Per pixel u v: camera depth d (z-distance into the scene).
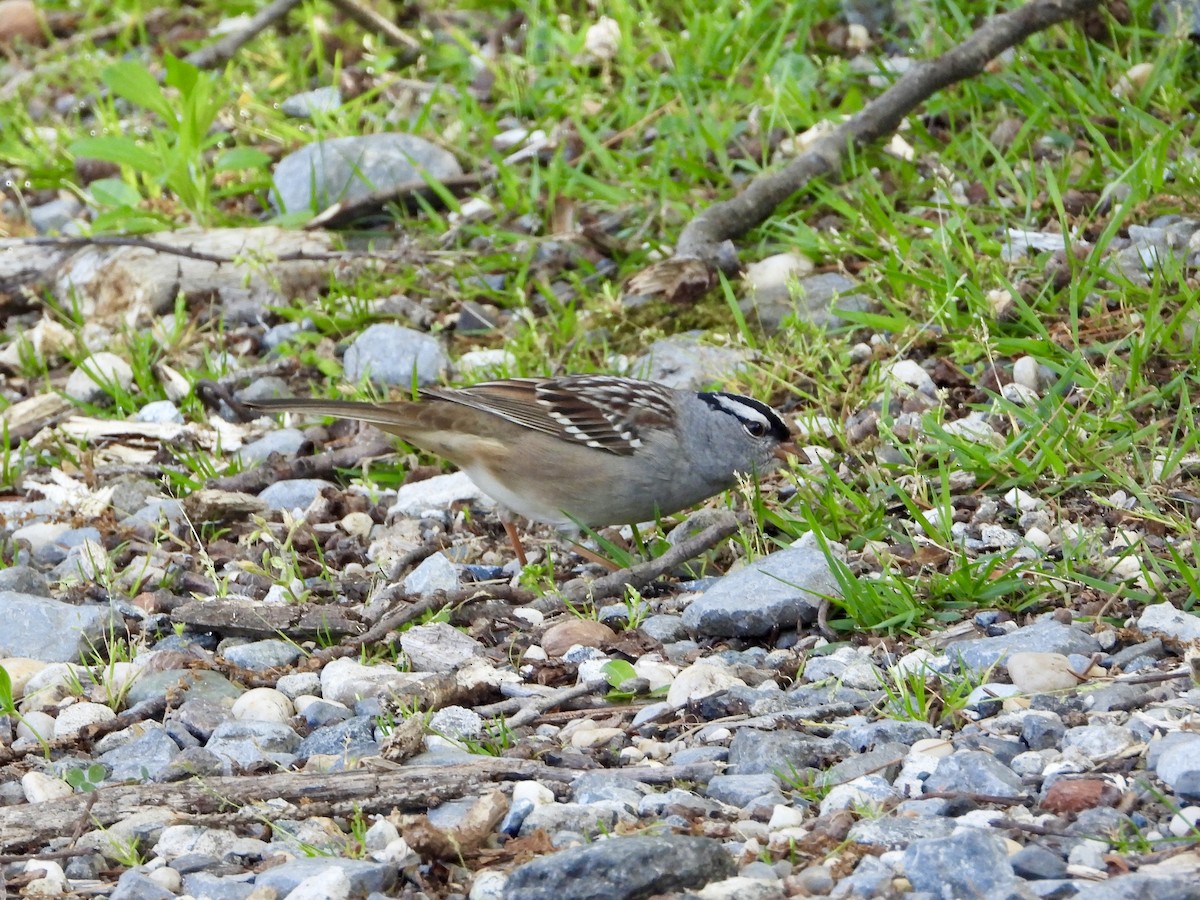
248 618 9.05
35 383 13.12
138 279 13.69
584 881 5.90
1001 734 7.20
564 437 9.59
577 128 14.88
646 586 9.58
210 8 19.05
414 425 9.77
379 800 6.98
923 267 12.05
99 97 16.94
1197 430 9.66
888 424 10.37
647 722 7.77
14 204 15.99
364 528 10.66
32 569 9.79
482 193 14.68
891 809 6.58
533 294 13.40
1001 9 15.27
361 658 8.73
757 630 8.59
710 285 12.58
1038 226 12.59
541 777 7.13
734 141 14.45
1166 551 8.88
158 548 10.33
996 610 8.56
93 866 6.66
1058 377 10.77
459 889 6.33
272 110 16.42
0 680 7.96
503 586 9.58
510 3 17.77
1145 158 12.39
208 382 12.56
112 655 8.57
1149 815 6.34
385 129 15.74
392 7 18.02
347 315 13.20
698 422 9.69
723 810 6.72
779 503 10.22
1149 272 11.50
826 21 15.68
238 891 6.29
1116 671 7.68
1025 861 5.96
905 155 13.70
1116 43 14.02
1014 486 9.82
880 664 8.16
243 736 7.74
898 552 9.30
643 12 16.38
